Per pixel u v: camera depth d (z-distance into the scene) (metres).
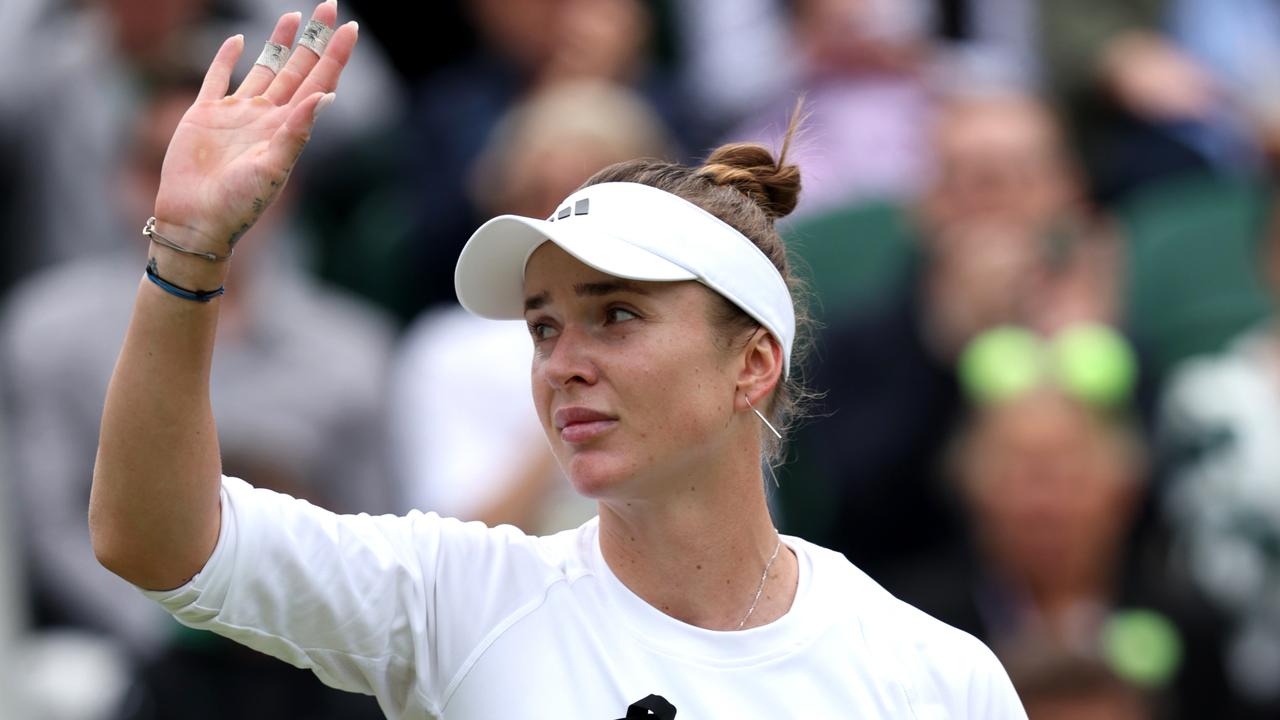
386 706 11.58
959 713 11.71
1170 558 23.45
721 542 11.72
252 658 19.92
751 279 11.59
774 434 12.05
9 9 27.84
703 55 31.89
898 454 23.92
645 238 11.32
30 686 20.80
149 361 10.44
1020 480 22.44
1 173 27.52
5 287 27.52
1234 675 23.09
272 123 10.69
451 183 29.08
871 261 26.50
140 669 20.34
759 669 11.45
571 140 24.50
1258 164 30.34
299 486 22.81
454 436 23.28
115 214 27.05
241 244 22.94
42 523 23.23
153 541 10.56
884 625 11.88
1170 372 25.67
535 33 30.33
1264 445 24.12
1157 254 27.55
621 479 11.23
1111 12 31.78
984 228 25.70
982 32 32.19
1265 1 33.22
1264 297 26.61
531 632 11.44
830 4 29.95
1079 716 21.42
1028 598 22.50
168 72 25.00
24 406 23.72
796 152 12.78
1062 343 23.67
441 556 11.65
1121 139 31.09
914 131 29.33
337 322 24.11
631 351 11.22
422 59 33.00
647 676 11.34
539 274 11.48
